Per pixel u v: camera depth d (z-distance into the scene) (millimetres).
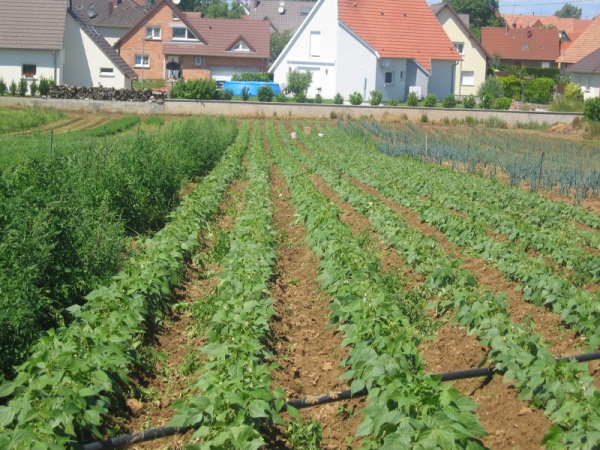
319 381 8656
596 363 8766
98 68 53688
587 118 44000
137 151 16781
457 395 6375
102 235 11453
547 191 23469
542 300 11016
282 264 13562
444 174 23703
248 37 71188
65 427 6316
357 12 57688
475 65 63906
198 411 6598
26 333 8203
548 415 7176
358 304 8945
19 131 34875
